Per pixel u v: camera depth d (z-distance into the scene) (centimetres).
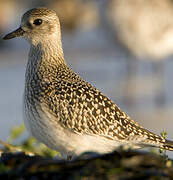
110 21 2114
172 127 1641
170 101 2009
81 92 948
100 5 2150
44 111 923
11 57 2620
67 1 2941
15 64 2470
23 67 2423
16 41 2992
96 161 719
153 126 1648
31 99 943
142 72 2369
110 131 932
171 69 2395
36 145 1102
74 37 3028
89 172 681
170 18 2111
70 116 924
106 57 2611
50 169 709
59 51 1013
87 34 3102
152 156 741
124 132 934
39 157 847
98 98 952
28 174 704
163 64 2406
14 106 1845
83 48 2789
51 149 1010
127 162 711
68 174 694
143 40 2108
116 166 696
